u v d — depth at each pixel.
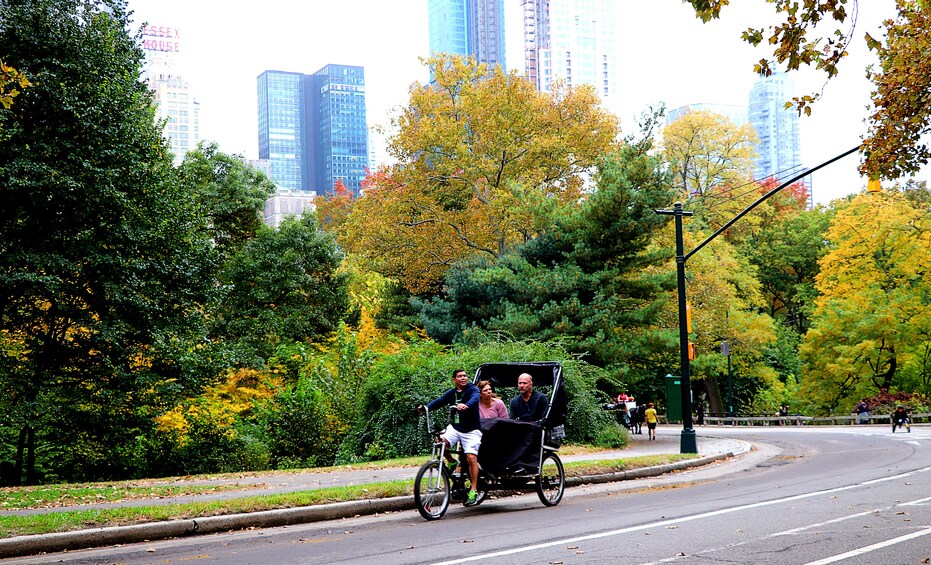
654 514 11.45
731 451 24.98
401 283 49.97
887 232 49.19
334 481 15.76
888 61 12.83
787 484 15.89
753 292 56.94
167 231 24.56
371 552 8.85
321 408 26.62
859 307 49.34
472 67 47.31
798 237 65.31
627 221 31.48
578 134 45.88
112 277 22.95
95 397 23.64
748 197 61.12
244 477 17.59
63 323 24.27
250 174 45.50
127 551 9.45
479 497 12.94
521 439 12.85
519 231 45.53
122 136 23.16
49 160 21.53
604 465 17.98
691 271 46.62
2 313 22.97
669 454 22.28
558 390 13.84
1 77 10.89
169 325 24.45
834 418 48.34
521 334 30.94
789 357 63.44
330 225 75.12
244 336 35.94
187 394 25.55
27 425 21.95
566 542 9.09
